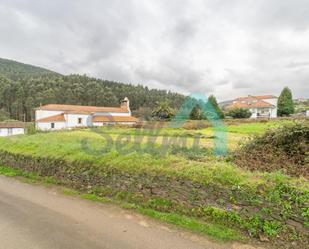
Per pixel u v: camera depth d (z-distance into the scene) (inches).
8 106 3097.9
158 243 168.4
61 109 2046.0
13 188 314.3
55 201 258.7
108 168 289.1
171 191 230.7
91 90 3518.7
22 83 3358.8
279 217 173.8
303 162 237.6
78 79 3905.0
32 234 181.0
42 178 358.6
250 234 178.5
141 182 253.6
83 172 310.3
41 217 213.9
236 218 189.5
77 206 242.2
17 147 485.4
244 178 206.4
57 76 4025.6
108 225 197.0
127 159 295.9
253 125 907.4
